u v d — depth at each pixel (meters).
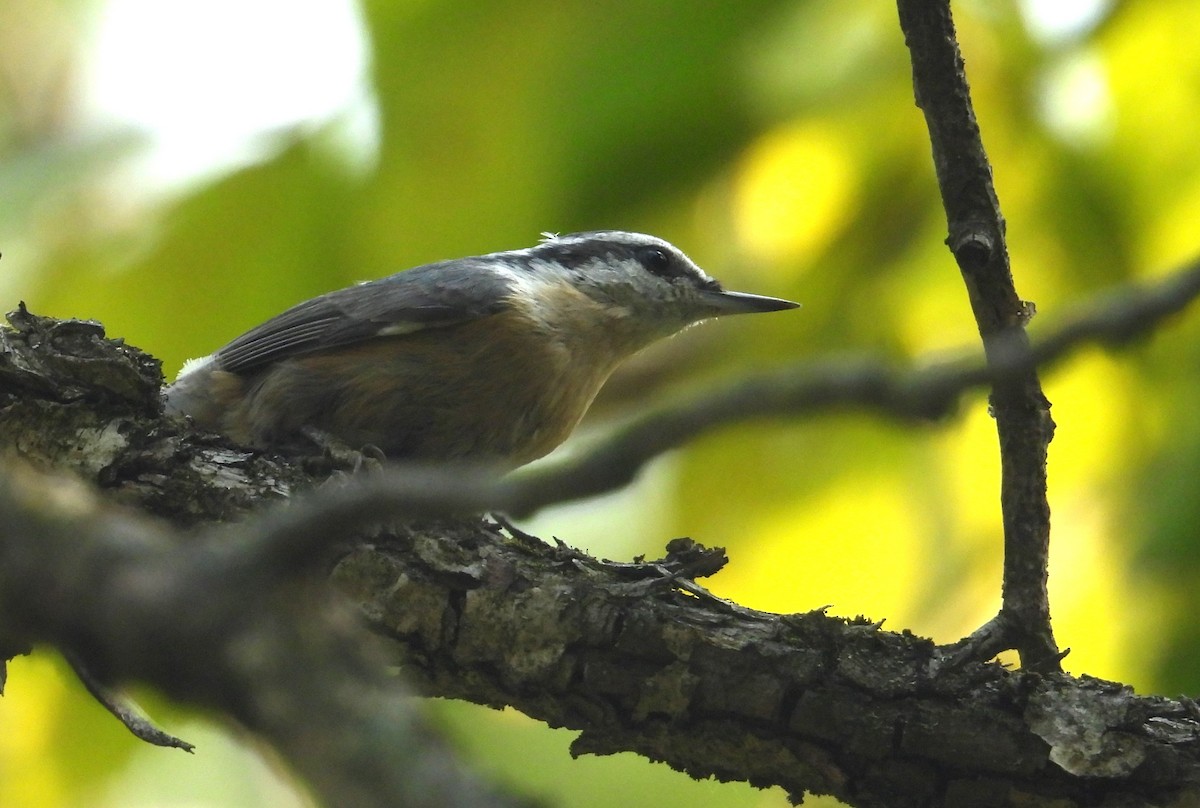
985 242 6.16
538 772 11.06
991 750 5.98
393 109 10.09
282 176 10.31
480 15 9.80
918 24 6.12
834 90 9.86
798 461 10.64
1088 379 9.74
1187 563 8.78
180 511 6.84
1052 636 6.27
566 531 11.76
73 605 2.89
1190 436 8.98
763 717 6.14
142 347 10.44
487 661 6.34
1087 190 9.81
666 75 9.61
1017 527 6.29
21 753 10.77
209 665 2.92
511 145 10.06
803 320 10.63
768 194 10.55
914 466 10.62
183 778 12.45
